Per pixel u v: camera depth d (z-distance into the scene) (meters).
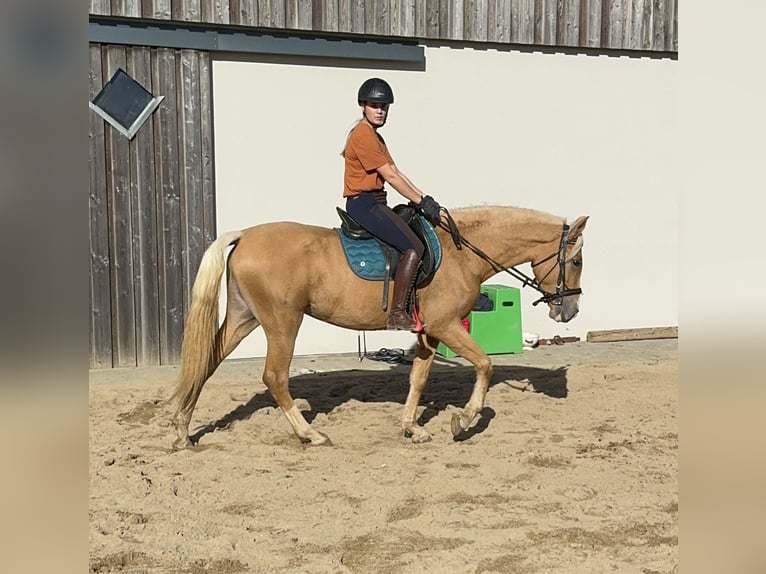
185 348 5.12
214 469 4.88
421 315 5.26
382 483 4.61
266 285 5.11
